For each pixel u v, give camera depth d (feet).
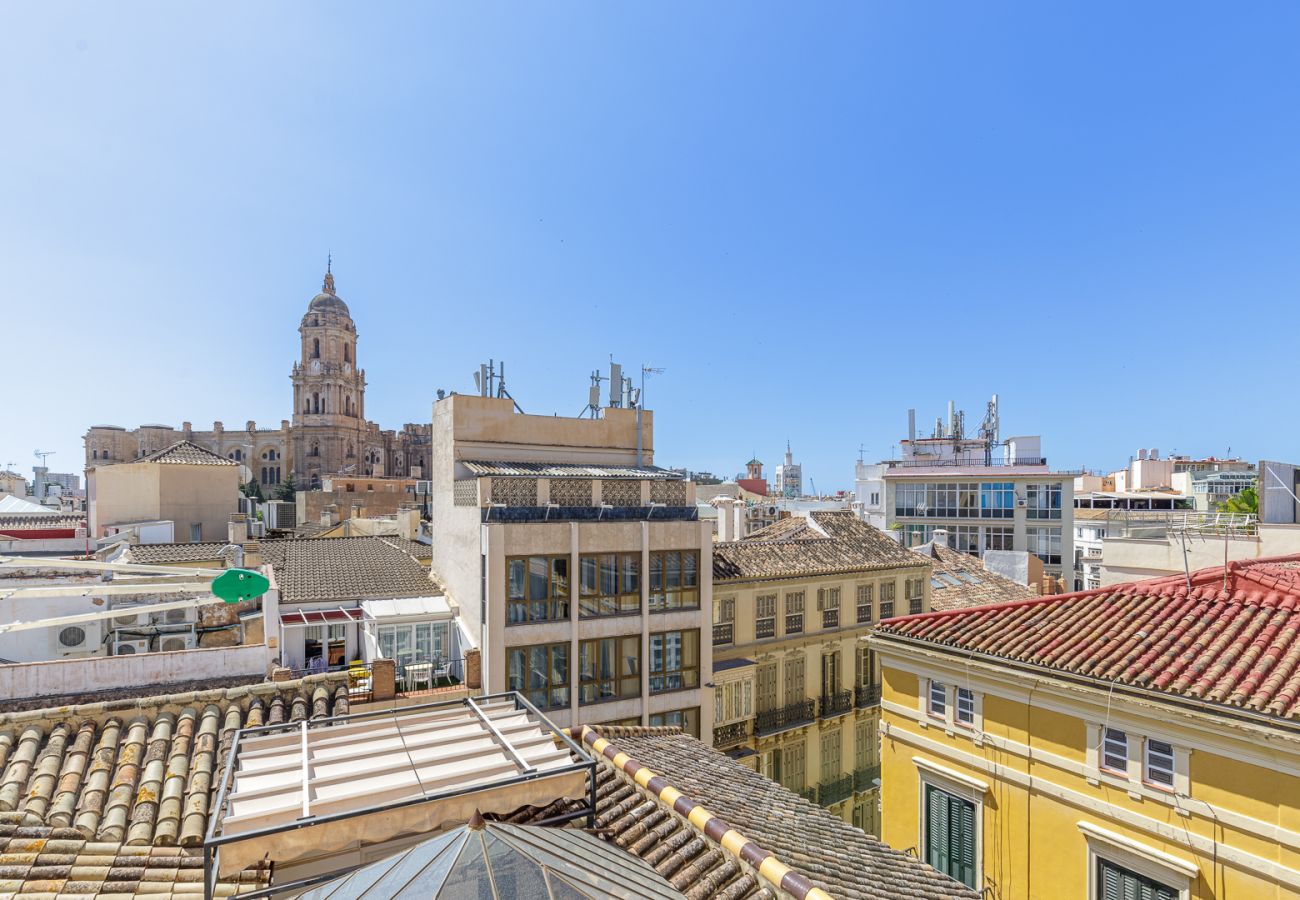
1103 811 36.17
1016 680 39.99
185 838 29.45
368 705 43.73
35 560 43.21
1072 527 149.18
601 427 82.07
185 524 131.13
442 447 77.36
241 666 45.91
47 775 31.86
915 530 173.06
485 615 59.52
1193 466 275.80
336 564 79.51
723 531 112.47
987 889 41.24
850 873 28.53
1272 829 30.19
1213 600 41.75
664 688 67.77
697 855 26.91
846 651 87.81
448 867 19.76
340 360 394.32
